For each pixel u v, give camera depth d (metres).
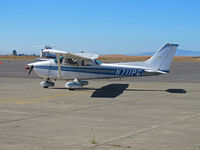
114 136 6.25
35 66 15.91
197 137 6.14
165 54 15.12
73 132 6.61
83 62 15.35
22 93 14.03
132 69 15.31
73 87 14.98
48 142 5.80
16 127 7.10
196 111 9.34
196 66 46.47
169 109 9.71
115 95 13.42
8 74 26.42
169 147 5.44
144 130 6.78
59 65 14.97
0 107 10.06
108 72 15.48
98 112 9.12
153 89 15.91
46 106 10.30
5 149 5.35
